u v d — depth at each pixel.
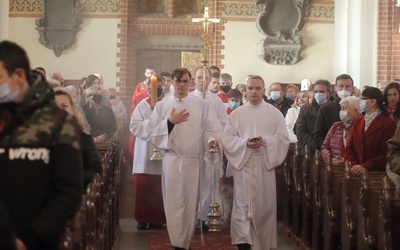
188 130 8.20
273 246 8.26
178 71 8.31
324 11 18.86
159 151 9.62
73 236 4.10
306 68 18.86
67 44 18.62
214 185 9.02
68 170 3.50
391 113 8.98
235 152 8.15
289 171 9.77
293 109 12.43
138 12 19.33
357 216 6.82
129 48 19.11
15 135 3.47
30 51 18.64
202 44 19.30
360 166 7.46
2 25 13.03
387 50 17.89
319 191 8.09
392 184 6.38
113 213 8.83
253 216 8.05
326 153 8.64
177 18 19.25
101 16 18.84
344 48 18.72
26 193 3.47
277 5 18.73
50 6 18.61
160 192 9.98
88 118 10.68
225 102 11.74
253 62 18.88
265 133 8.26
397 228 5.98
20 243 3.34
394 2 17.78
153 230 10.05
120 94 18.86
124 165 14.60
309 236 8.57
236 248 8.76
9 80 3.43
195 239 9.31
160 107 8.49
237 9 18.92
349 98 8.57
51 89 3.63
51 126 3.50
